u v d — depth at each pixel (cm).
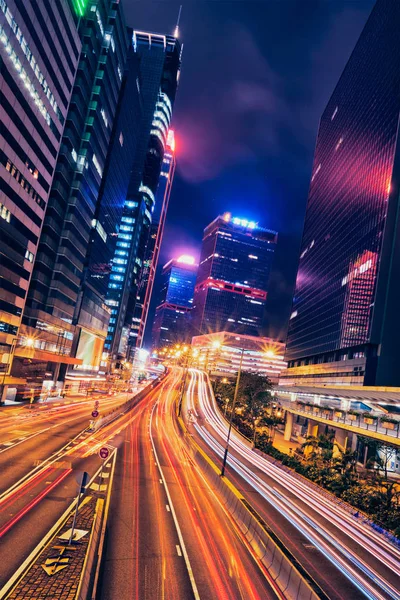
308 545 2634
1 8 6331
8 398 7362
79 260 11812
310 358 15825
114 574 1848
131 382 19188
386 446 5634
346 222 13650
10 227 7581
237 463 5234
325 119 18912
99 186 13038
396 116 10888
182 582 1886
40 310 9600
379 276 10469
